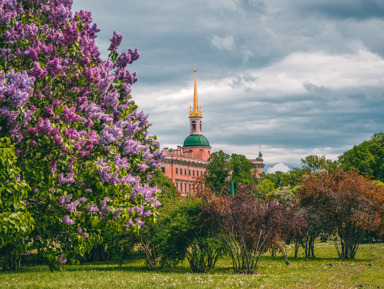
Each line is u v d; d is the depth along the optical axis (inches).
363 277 961.5
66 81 621.3
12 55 593.0
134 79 768.9
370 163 4037.9
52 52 600.7
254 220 1199.6
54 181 545.3
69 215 559.5
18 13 624.7
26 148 539.8
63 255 579.8
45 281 941.2
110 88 734.5
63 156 552.4
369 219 1594.5
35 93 572.4
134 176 703.1
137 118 765.3
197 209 1299.2
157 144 787.4
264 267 1337.4
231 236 1218.6
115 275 1079.0
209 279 899.4
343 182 1673.2
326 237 1769.2
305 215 1679.4
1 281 920.3
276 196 2721.5
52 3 669.9
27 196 525.7
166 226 1302.9
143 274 1113.4
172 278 946.7
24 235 542.9
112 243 1427.2
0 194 472.7
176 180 5994.1
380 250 1839.3
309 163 4603.8
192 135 7313.0
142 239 1402.6
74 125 589.6
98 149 616.7
